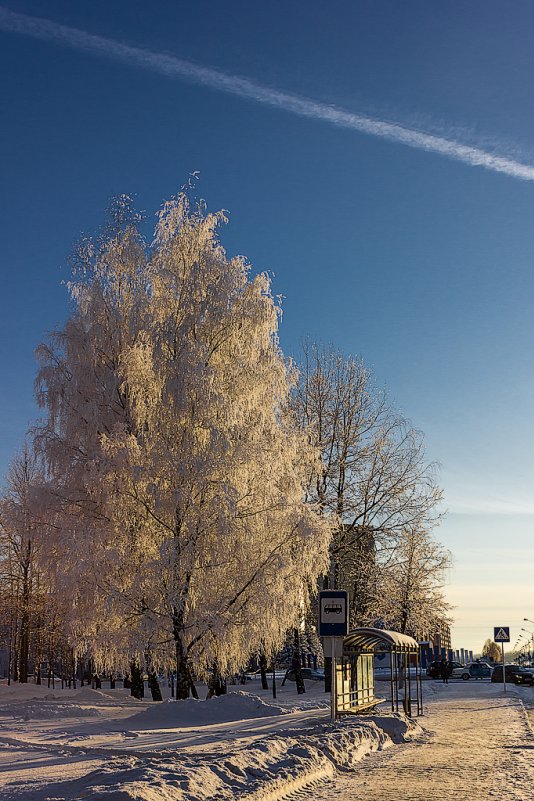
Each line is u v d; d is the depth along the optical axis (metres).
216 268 27.75
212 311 27.12
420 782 11.64
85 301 30.25
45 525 27.95
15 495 43.09
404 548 37.97
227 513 24.34
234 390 26.91
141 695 34.53
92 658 26.55
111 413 29.22
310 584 28.14
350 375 38.69
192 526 24.56
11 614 45.41
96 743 16.48
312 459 28.17
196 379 25.41
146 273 28.95
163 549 24.09
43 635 47.56
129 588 24.36
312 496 37.03
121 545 24.97
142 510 25.09
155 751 14.29
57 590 26.38
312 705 27.75
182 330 26.81
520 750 15.77
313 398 38.12
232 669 26.84
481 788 11.02
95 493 25.03
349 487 37.25
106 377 29.28
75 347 29.58
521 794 10.47
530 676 57.97
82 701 30.70
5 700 34.44
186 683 25.08
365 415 38.16
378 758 14.66
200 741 16.33
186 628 24.84
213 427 25.12
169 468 24.98
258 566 25.34
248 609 25.02
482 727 20.98
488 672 67.62
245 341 27.45
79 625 26.05
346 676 21.95
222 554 24.83
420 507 37.50
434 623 41.97
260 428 26.70
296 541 25.77
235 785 10.27
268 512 25.80
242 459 25.38
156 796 8.77
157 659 25.80
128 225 31.55
